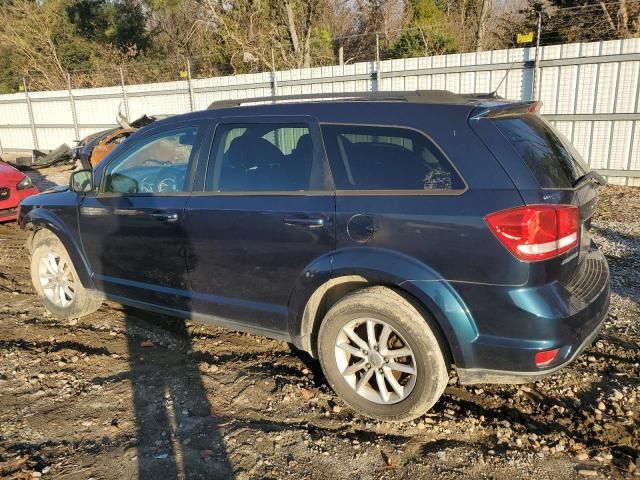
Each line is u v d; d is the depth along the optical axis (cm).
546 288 284
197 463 295
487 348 289
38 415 342
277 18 2181
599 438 312
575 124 1063
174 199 393
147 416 339
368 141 324
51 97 2058
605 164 1048
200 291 392
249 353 423
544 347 281
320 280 329
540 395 356
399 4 2255
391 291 310
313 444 310
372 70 1284
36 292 522
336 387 338
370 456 300
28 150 2244
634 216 815
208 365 400
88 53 3088
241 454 302
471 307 290
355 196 320
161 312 424
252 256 357
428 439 314
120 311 510
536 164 295
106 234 437
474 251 285
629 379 371
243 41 2203
